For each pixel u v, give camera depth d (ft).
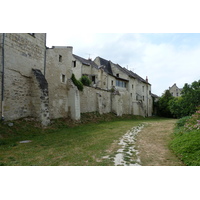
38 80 35.40
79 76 81.51
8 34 30.66
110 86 85.71
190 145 17.12
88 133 32.07
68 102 49.78
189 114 54.80
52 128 35.58
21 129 29.25
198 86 57.36
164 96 127.34
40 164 14.74
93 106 65.82
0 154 17.76
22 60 33.88
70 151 19.01
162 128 40.75
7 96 29.91
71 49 53.16
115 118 72.95
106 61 105.09
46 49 41.93
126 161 15.51
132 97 104.63
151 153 18.12
